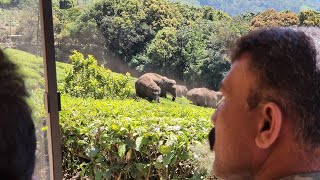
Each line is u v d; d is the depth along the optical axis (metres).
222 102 1.01
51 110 2.45
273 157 0.91
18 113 0.72
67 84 6.07
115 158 3.60
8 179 0.70
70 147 3.88
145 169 3.50
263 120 0.91
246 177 0.96
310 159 0.88
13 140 0.70
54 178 2.46
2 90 0.71
